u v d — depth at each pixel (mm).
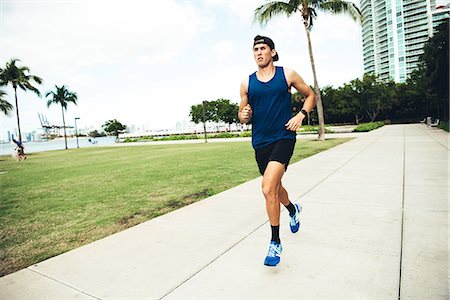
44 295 2268
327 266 2449
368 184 5367
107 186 7473
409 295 1979
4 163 19656
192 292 2186
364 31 132625
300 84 2521
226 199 4961
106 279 2471
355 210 3906
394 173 6219
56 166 14602
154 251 2988
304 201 4480
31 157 26031
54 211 5242
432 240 2848
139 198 5785
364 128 28594
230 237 3238
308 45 19266
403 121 63406
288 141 2520
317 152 11977
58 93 44938
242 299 2057
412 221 3391
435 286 2070
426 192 4598
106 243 3299
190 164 11109
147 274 2512
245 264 2580
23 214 5152
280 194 2793
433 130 22078
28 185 8586
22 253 3320
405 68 112312
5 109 36531
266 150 2592
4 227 4398
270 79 2488
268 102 2508
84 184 8102
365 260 2516
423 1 106312
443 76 23656
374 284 2139
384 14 117562
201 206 4605
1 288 2412
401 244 2795
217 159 12352
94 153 25109
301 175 6637
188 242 3166
